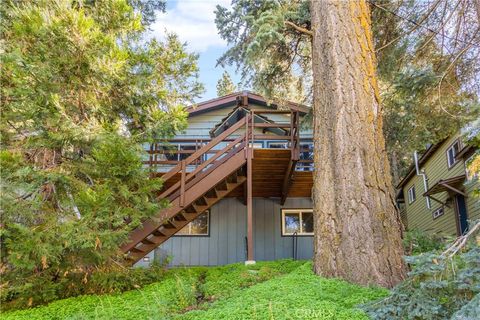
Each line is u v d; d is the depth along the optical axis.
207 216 10.48
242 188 9.90
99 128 5.00
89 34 4.82
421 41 7.19
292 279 4.29
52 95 4.60
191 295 4.70
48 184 4.93
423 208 13.44
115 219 4.84
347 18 5.06
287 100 8.97
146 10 8.89
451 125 7.23
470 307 2.38
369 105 4.77
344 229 4.34
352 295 3.55
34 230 4.39
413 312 2.75
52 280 5.07
